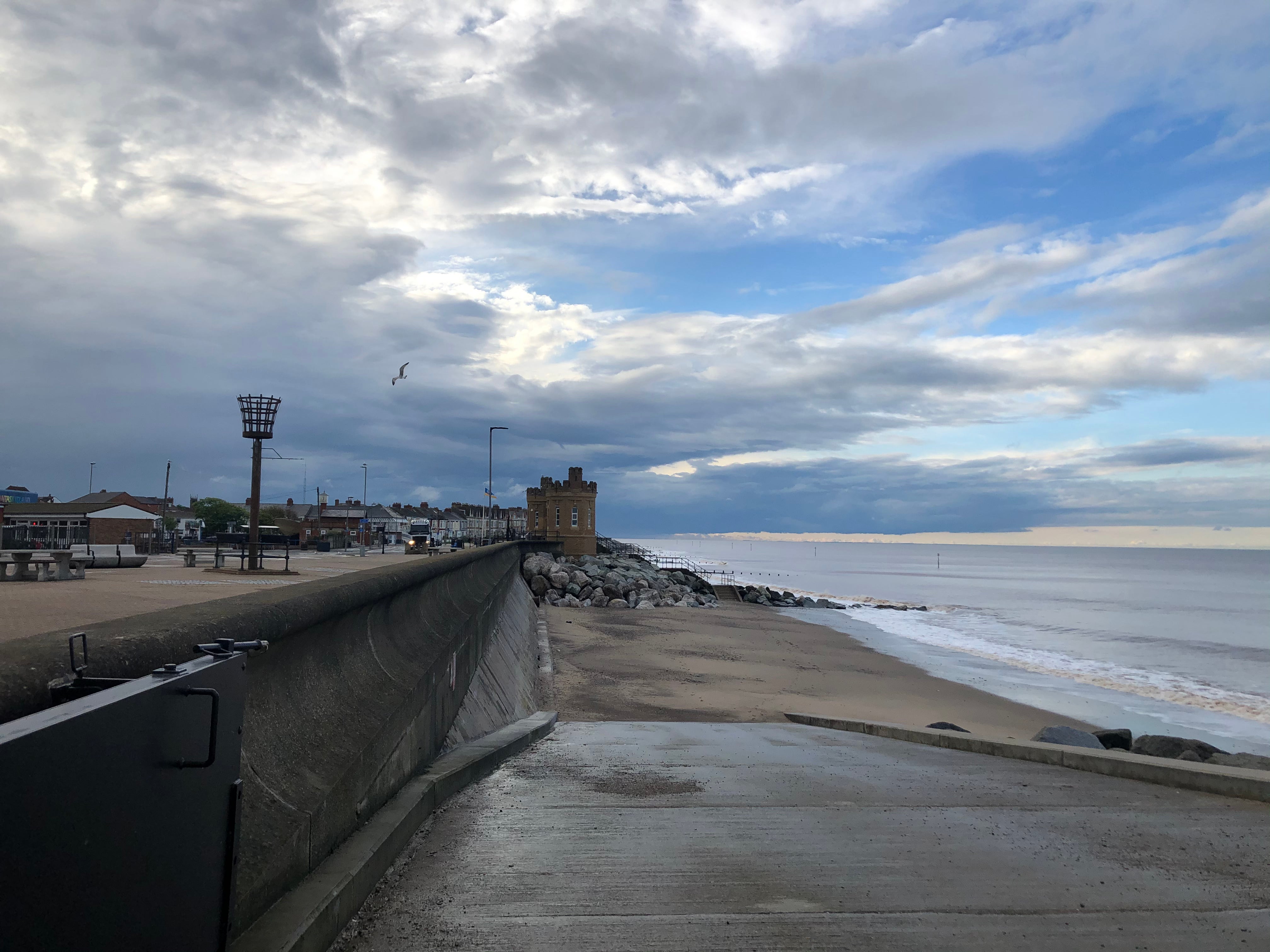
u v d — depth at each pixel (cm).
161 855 176
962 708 2172
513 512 15575
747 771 699
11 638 616
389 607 586
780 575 13288
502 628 1875
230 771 220
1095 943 325
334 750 381
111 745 153
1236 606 7212
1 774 117
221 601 334
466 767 621
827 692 2241
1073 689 2639
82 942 142
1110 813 537
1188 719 2192
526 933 324
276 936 257
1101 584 11556
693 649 2925
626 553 10888
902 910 357
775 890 380
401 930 323
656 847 447
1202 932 337
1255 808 552
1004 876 403
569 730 1078
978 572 15712
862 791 607
